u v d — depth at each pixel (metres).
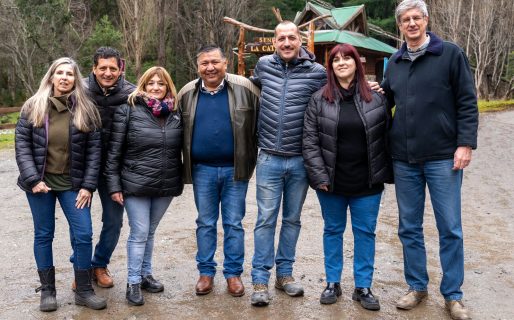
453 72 3.51
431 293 4.05
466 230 5.86
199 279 4.06
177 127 3.88
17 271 4.55
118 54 3.88
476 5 26.59
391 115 3.89
